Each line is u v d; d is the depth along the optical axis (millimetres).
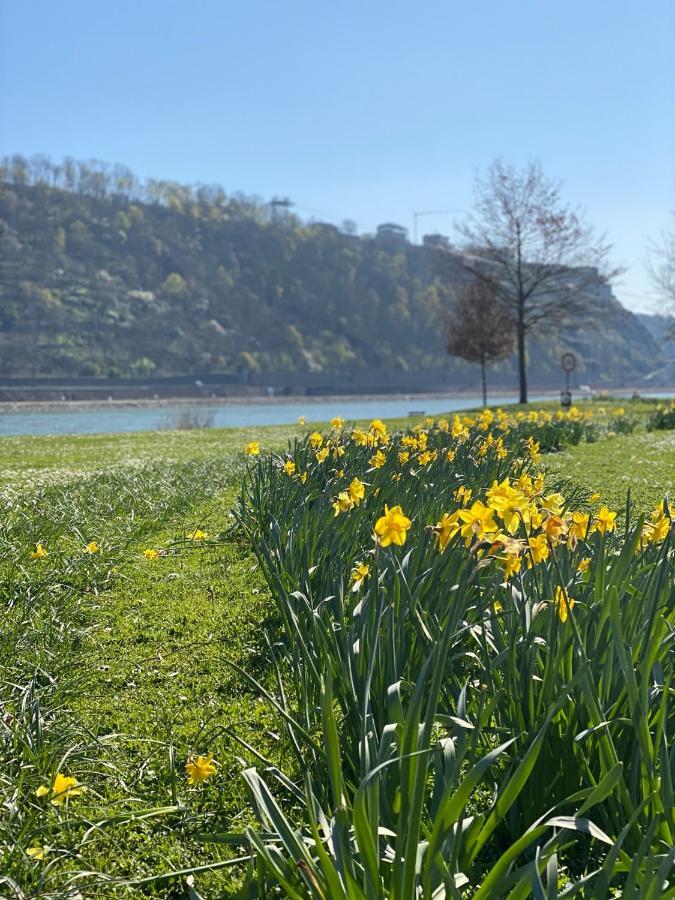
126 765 4930
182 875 3934
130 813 4082
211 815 4406
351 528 7305
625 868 3164
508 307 64812
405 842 2957
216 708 5738
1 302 198125
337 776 3189
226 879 3912
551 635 4074
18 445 29031
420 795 2902
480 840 3275
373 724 3711
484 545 3721
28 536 10180
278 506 9383
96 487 14734
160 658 6707
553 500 5062
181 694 6000
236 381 174500
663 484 15680
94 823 4254
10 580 8234
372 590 4461
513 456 14000
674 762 3551
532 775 3941
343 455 11430
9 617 7254
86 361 187000
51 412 98250
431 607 5004
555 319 63688
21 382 145000
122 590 8633
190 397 153250
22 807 4293
